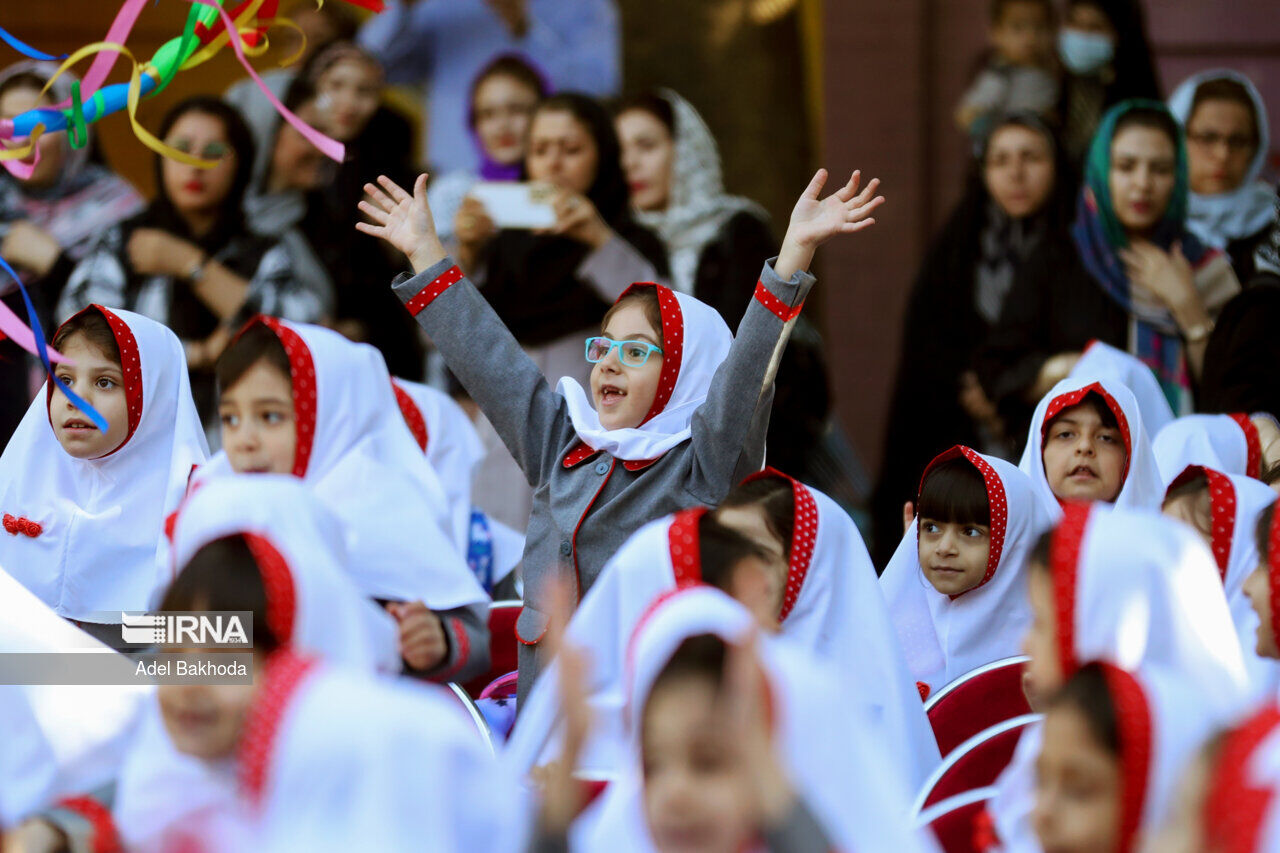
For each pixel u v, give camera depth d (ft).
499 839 24.64
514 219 77.56
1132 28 82.58
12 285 79.56
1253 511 44.55
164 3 91.50
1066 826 25.08
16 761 32.14
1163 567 30.48
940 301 80.43
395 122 84.84
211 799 27.37
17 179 79.82
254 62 87.86
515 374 44.29
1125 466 51.13
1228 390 72.79
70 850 28.63
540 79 86.38
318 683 24.79
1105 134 77.25
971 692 41.27
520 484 74.90
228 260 79.10
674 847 24.52
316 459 43.39
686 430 42.42
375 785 23.45
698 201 82.02
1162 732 24.72
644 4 90.94
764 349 40.75
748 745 24.41
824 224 41.14
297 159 81.35
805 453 81.61
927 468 48.60
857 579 39.14
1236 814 22.88
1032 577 31.48
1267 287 73.41
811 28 91.71
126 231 79.10
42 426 49.06
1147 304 76.28
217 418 77.71
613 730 32.81
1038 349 77.25
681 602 26.16
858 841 25.48
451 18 86.99
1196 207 78.48
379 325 81.46
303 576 29.76
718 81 91.66
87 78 40.78
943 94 91.35
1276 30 88.84
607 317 44.29
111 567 47.91
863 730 26.45
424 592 41.96
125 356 47.39
